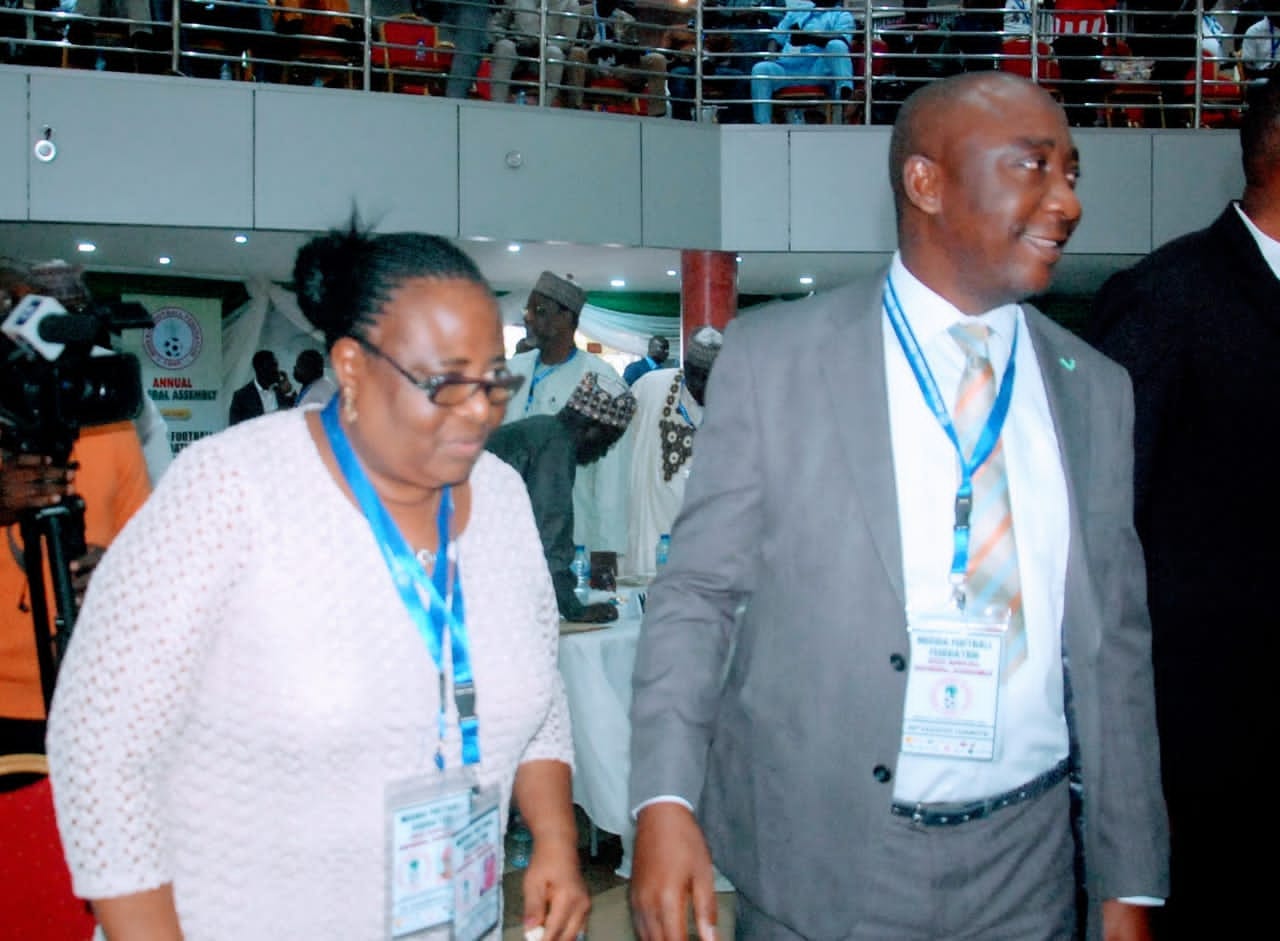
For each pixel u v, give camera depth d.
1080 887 1.50
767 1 9.60
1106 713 1.53
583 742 3.62
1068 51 8.86
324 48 8.52
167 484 1.17
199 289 10.98
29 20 8.12
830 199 10.06
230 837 1.18
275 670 1.15
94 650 1.12
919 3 9.68
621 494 5.14
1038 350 1.58
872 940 1.43
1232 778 1.84
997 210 1.43
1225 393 1.81
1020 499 1.48
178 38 7.91
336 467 1.22
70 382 1.72
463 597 1.28
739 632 1.56
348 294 1.16
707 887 1.38
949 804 1.43
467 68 9.07
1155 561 1.87
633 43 9.49
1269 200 1.83
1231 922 1.89
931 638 1.41
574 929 1.39
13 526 2.04
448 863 1.21
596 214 9.57
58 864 1.61
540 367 5.05
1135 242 10.16
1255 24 9.67
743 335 1.57
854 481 1.44
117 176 8.29
